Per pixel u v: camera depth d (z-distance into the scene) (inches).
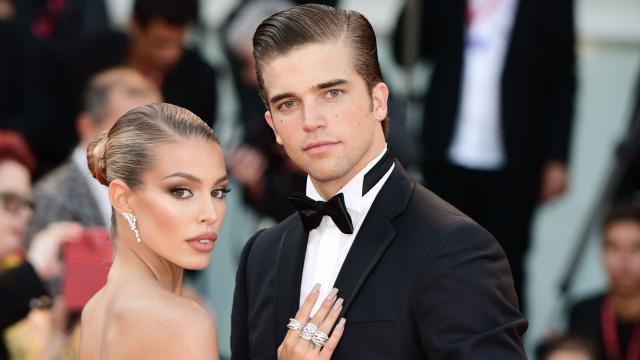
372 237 177.6
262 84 177.2
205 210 175.0
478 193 335.0
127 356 171.2
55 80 353.1
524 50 331.0
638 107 353.1
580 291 368.2
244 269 195.6
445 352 168.2
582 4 405.1
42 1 366.3
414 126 338.0
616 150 340.2
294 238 187.6
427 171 335.9
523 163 331.9
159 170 173.9
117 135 177.2
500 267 174.2
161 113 176.9
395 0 403.2
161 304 172.1
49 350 261.0
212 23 395.9
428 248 173.2
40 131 350.6
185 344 168.7
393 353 172.6
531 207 335.6
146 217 175.3
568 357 292.7
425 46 343.3
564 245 377.4
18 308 230.7
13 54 353.7
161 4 330.6
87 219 293.3
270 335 184.4
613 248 307.9
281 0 342.0
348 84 174.1
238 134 342.0
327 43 173.5
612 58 400.2
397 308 173.0
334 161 174.6
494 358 167.2
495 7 332.5
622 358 307.4
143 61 337.7
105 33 352.5
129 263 178.9
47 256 273.9
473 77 333.4
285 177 319.6
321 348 174.4
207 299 344.8
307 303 176.4
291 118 175.0
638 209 308.0
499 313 170.9
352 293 175.6
